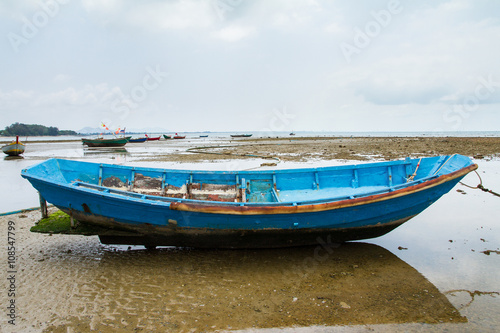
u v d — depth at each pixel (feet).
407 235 23.89
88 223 20.89
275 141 180.04
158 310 14.67
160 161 72.23
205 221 19.51
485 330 12.90
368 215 20.53
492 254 20.15
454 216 27.84
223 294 16.11
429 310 14.37
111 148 131.75
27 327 13.38
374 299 15.43
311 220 19.86
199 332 13.09
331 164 62.64
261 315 14.25
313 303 15.20
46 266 19.33
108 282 17.35
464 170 20.79
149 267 19.30
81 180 24.93
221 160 73.87
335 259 20.27
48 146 150.92
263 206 19.16
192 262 20.04
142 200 18.97
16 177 51.62
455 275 17.57
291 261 20.10
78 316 14.19
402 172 26.96
